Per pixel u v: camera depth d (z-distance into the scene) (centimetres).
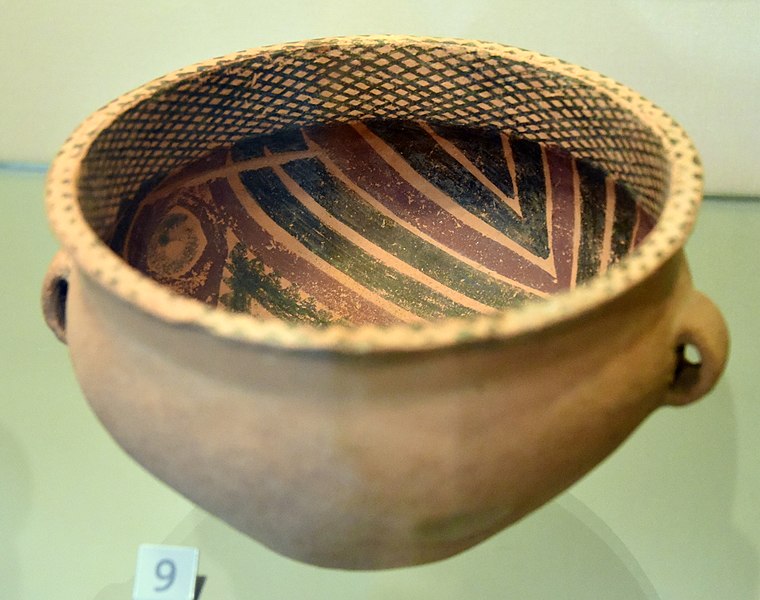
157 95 77
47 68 120
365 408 49
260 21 113
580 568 91
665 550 93
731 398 103
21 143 130
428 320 96
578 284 85
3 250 124
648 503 97
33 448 104
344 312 97
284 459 51
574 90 78
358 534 55
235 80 83
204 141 86
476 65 83
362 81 88
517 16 107
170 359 52
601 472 100
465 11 108
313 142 94
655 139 68
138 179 80
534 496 57
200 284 90
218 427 52
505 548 93
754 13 102
